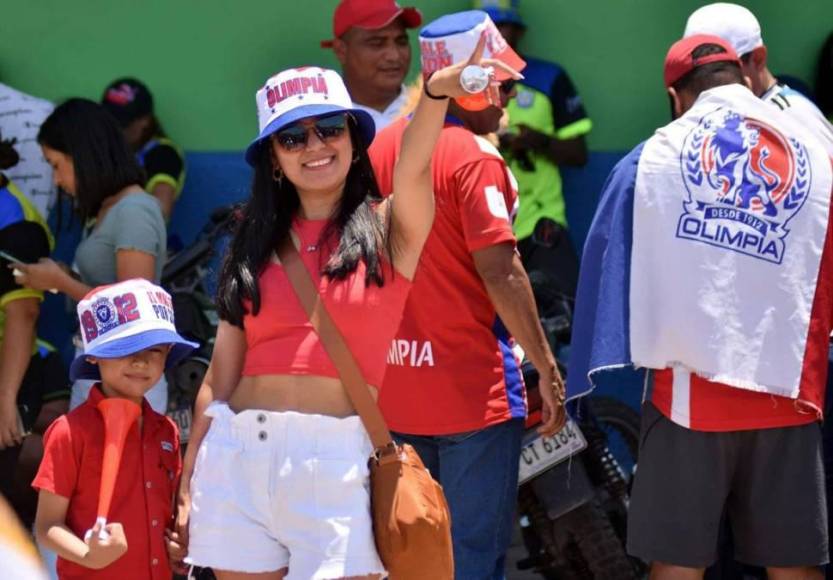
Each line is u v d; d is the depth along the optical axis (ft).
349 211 32.96
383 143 40.27
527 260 59.36
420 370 39.22
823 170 38.34
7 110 56.95
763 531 39.19
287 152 32.27
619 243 38.86
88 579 35.96
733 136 38.27
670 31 62.59
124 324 36.70
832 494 43.96
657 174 38.45
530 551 49.93
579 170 62.90
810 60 62.59
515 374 40.22
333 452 31.45
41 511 35.96
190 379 49.49
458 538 39.86
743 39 46.03
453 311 39.09
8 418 47.42
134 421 36.60
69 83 61.36
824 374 38.42
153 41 61.31
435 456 39.91
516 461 40.32
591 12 62.44
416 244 32.42
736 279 37.78
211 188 61.72
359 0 54.13
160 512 36.65
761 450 38.60
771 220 37.93
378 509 31.60
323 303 32.22
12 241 47.55
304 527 31.30
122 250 45.73
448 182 38.37
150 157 59.00
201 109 61.62
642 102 62.90
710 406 38.14
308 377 32.09
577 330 39.55
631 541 39.78
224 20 61.31
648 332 38.22
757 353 37.68
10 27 61.05
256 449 31.68
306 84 32.63
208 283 50.85
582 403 45.91
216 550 31.81
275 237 32.99
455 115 39.99
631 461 60.49
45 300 59.06
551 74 60.49
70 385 50.62
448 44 39.14
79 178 46.39
